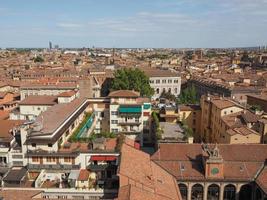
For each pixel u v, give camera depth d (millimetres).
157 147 76688
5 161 67375
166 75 195375
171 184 58906
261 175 62875
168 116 100438
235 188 63938
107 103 106438
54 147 65250
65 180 63000
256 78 182875
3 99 133375
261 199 61562
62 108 90438
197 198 64750
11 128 75625
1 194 51281
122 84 143875
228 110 92250
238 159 66812
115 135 78625
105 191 58750
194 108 110562
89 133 92312
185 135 80625
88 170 64188
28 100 111250
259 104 117438
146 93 145875
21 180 60281
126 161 58812
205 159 64125
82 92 140375
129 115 100250
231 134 78688
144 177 55812
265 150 68562
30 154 63750
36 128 67375
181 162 66438
